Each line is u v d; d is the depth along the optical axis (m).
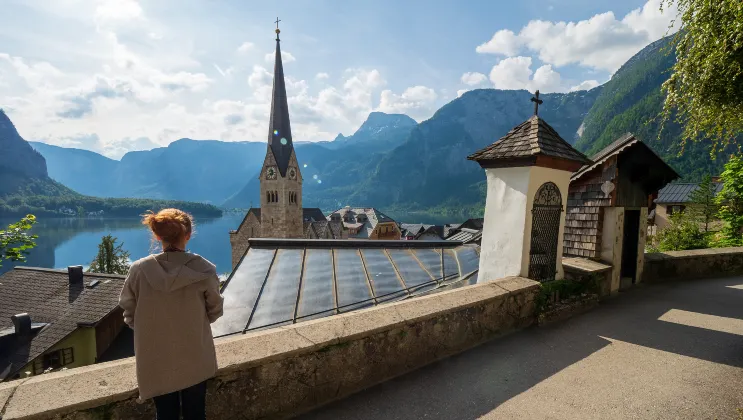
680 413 3.05
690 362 4.04
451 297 4.30
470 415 2.94
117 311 19.19
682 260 8.72
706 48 5.29
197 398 2.19
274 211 56.50
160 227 2.11
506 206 5.59
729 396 3.33
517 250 5.42
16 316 16.77
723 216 14.80
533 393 3.31
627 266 8.14
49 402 2.02
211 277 2.22
